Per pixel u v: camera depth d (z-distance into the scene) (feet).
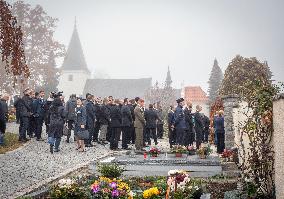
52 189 20.95
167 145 62.44
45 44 176.24
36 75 172.86
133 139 58.59
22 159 37.35
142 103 48.93
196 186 22.70
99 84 254.88
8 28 43.11
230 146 44.29
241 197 22.75
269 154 23.41
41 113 51.57
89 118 50.42
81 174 31.50
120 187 22.45
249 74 89.35
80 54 255.91
